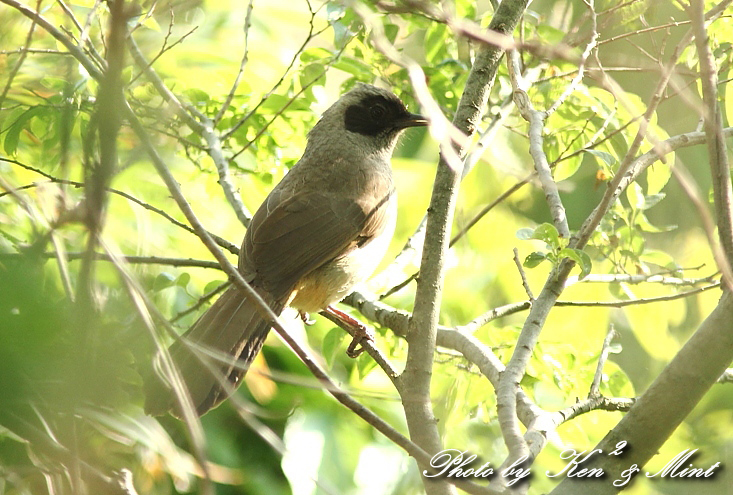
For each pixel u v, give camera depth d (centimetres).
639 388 1539
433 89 1154
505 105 1007
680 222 1550
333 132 1178
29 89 897
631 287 1141
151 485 839
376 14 1048
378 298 1023
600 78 670
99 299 484
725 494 1126
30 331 413
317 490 1207
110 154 453
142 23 683
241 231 1326
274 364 1275
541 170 812
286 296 1004
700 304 1466
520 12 777
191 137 1117
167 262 937
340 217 1065
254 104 1146
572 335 1254
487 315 927
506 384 714
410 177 1513
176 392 494
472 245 1457
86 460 553
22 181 998
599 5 1087
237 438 1220
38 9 695
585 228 806
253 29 1259
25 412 473
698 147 1484
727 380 858
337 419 1277
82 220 492
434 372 1062
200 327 888
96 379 481
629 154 750
